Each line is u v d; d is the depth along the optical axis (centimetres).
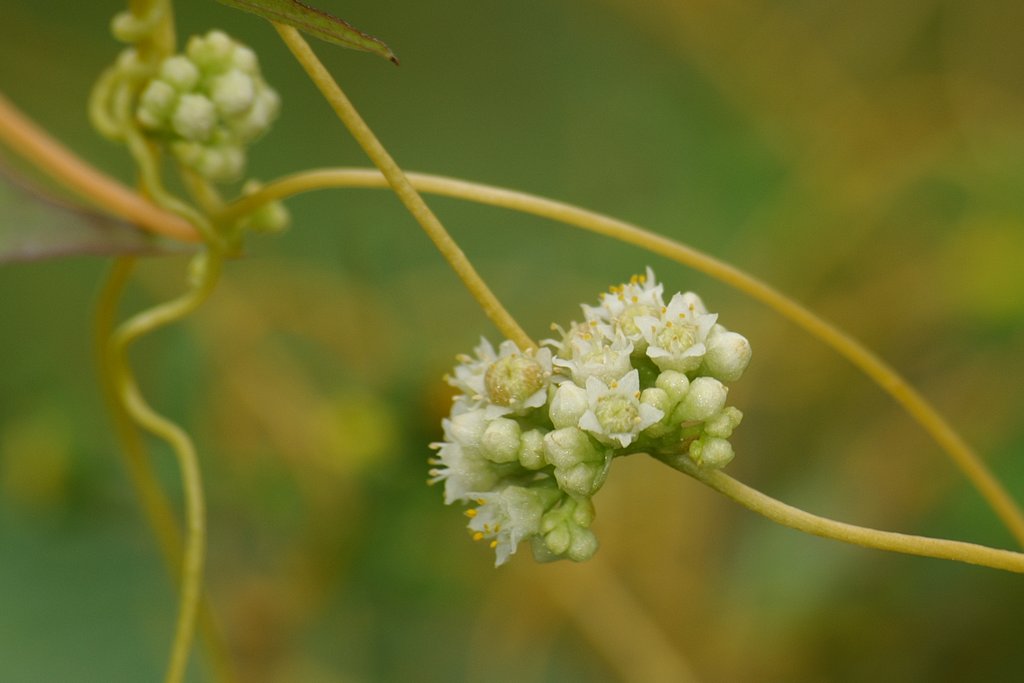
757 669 20
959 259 24
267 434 21
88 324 22
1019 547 20
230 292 22
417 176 17
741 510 21
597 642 20
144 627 19
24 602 19
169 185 24
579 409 15
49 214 16
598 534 21
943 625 20
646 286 16
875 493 21
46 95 24
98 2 25
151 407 21
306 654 20
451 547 20
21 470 20
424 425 20
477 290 16
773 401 23
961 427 22
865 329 24
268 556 20
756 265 25
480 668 20
